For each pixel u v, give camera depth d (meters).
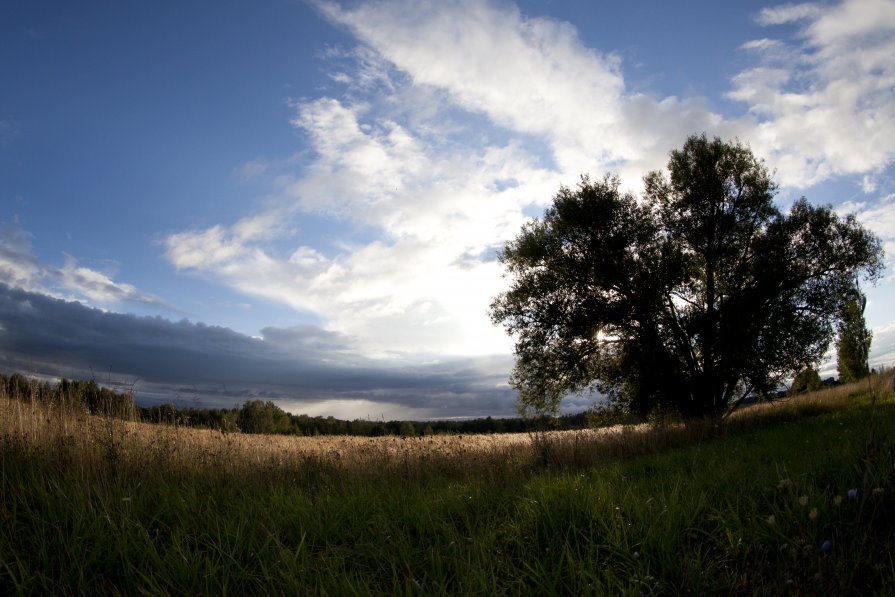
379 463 8.38
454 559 3.56
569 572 3.36
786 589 2.84
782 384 22.08
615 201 23.83
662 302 22.91
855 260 22.03
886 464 4.11
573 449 10.49
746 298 22.16
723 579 3.21
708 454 9.23
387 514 4.86
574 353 24.12
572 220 23.78
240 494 5.91
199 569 3.49
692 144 23.91
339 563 3.63
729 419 19.80
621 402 24.62
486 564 3.54
